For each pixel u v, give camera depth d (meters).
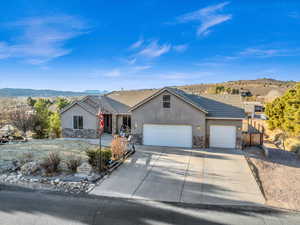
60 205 7.56
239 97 19.56
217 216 6.98
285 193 9.06
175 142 17.84
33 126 22.86
